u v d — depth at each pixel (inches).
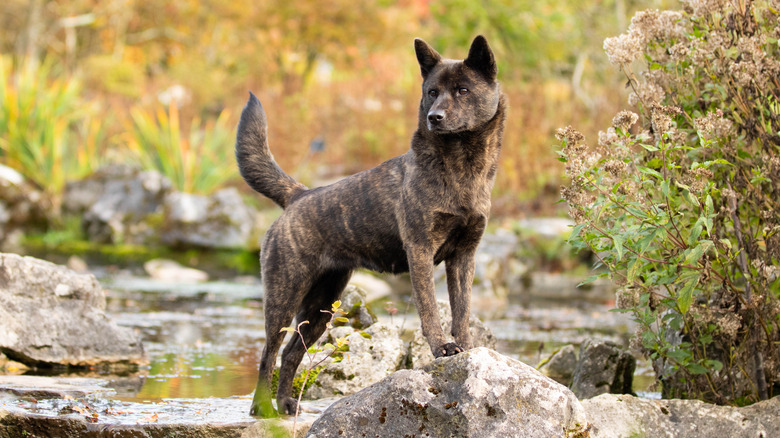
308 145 888.3
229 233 659.4
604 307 500.7
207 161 773.9
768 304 204.5
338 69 1290.6
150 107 1053.2
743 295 214.4
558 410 167.6
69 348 288.5
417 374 175.9
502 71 914.1
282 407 220.7
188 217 660.7
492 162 203.9
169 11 1476.4
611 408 187.9
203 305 472.1
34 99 788.0
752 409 189.3
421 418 171.6
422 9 1226.0
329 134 910.4
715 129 202.4
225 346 339.9
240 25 1248.2
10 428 190.9
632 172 216.7
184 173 754.8
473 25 951.0
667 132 191.2
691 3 219.8
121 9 1445.6
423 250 196.9
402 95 911.7
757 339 208.4
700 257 197.5
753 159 212.5
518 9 946.1
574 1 876.6
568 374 277.7
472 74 201.3
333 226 213.0
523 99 786.8
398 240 206.7
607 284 557.3
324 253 215.6
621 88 730.2
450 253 205.6
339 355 253.9
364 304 292.2
